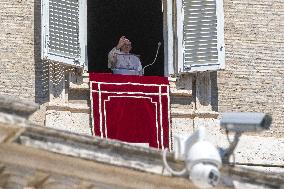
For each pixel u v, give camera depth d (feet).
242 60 167.22
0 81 160.86
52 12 163.02
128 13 193.16
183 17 166.30
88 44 193.26
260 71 167.32
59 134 132.98
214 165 134.41
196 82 164.86
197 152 134.31
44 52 161.07
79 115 160.76
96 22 194.18
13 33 163.32
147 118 161.58
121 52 169.17
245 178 139.85
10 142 131.13
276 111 166.09
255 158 162.91
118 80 162.61
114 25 195.72
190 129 162.40
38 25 164.25
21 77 161.48
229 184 139.33
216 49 165.17
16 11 164.35
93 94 161.48
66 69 162.61
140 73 169.27
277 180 140.56
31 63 162.30
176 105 163.53
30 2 165.17
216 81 165.58
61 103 160.66
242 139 163.32
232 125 139.74
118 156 135.13
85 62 163.43
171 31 166.61
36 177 134.10
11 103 128.67
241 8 169.27
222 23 166.30
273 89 166.91
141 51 190.49
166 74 165.89
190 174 134.72
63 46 162.50
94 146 134.31
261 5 169.89
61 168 134.21
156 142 160.86
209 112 163.12
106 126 160.45
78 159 133.90
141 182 136.98
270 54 168.25
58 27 162.91
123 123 160.86
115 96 161.79
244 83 166.30
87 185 135.74
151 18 191.52
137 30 192.34
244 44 167.94
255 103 165.89
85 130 160.35
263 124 139.23
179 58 165.07
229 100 165.27
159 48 184.65
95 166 134.82
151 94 162.61
